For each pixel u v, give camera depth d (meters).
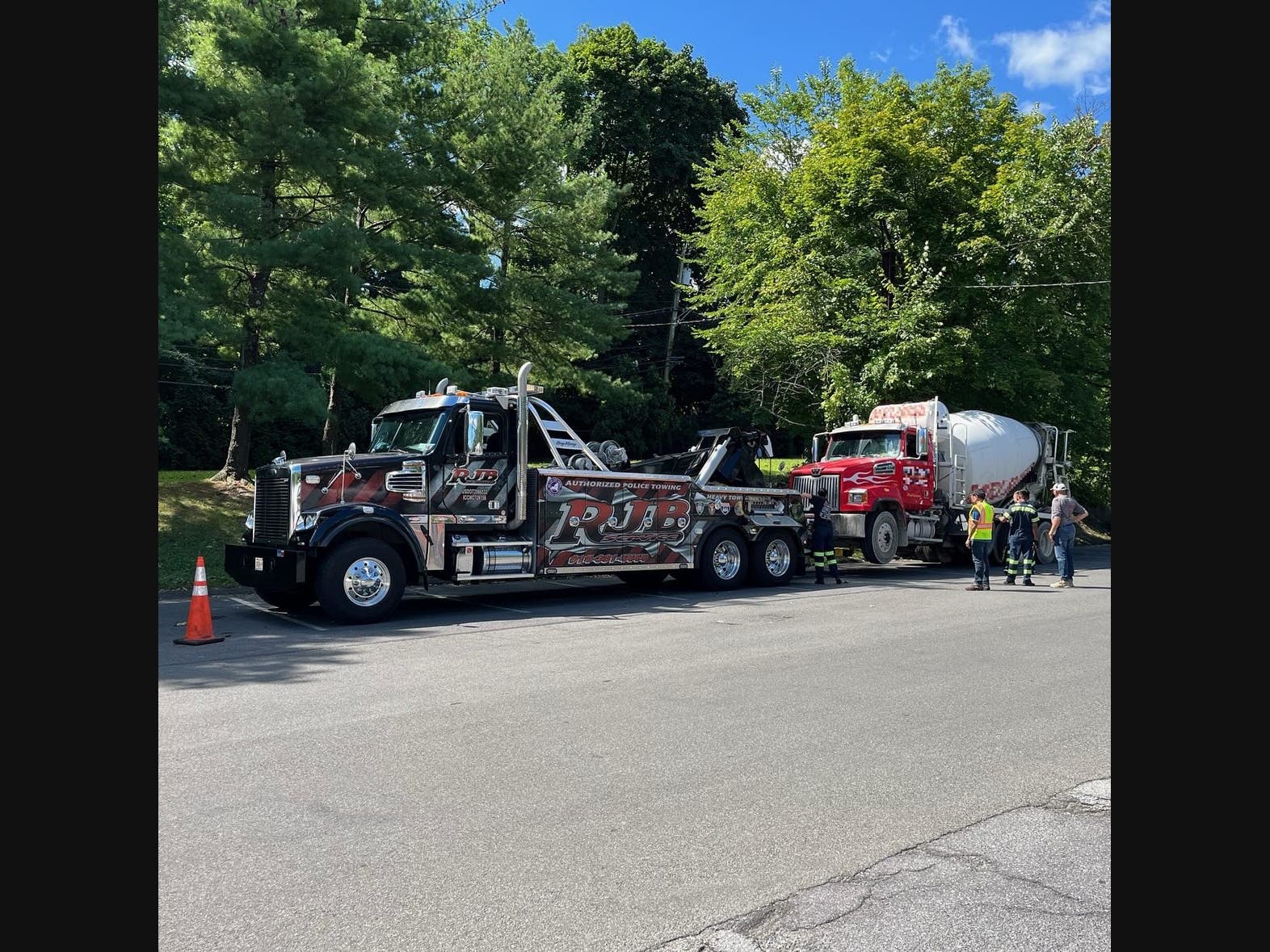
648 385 39.72
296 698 7.39
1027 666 8.78
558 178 24.47
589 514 13.91
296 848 4.39
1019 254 24.59
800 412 27.33
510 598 14.49
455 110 22.38
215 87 17.75
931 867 4.24
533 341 24.25
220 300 18.12
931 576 19.16
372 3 22.22
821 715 6.91
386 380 19.11
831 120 27.30
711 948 3.51
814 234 25.08
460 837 4.54
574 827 4.68
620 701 7.35
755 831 4.65
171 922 3.65
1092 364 28.00
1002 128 27.27
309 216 19.88
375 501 12.09
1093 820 4.81
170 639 10.41
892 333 23.19
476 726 6.57
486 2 25.67
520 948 3.48
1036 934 3.62
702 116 42.12
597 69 40.38
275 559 11.55
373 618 11.68
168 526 17.92
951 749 6.07
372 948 3.47
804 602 14.03
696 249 41.28
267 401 17.48
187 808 4.90
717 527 15.60
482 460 12.99
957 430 21.48
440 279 21.58
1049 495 23.75
